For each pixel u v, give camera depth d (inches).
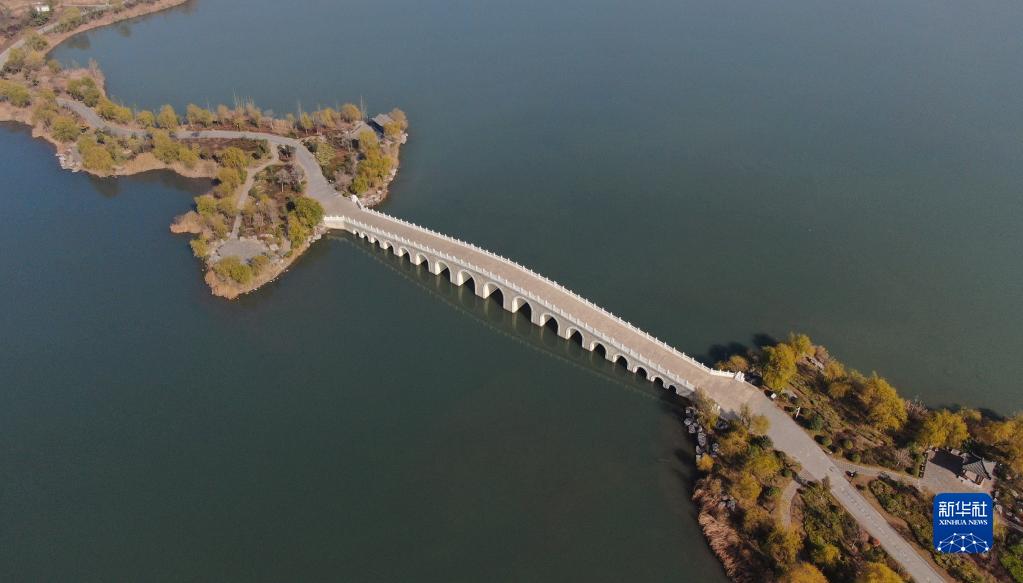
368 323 7150.6
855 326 6732.3
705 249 7770.7
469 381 6432.1
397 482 5457.7
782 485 5078.7
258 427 5944.9
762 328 6737.2
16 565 4906.5
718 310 6963.6
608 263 7598.4
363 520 5172.2
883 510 4881.9
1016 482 5012.3
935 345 6501.0
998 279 7199.8
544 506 5251.0
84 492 5413.4
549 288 6934.1
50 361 6599.4
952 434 5206.7
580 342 6766.7
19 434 5885.8
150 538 5078.7
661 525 5078.7
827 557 4498.0
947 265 7406.5
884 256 7568.9
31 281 7588.6
